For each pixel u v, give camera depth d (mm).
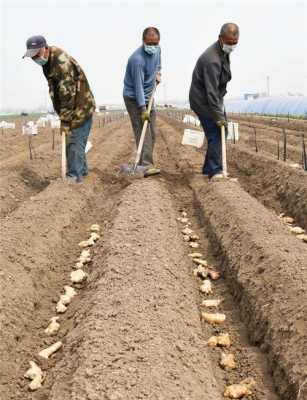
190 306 4406
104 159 12445
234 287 4977
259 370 3727
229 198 6988
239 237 5617
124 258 4969
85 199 8164
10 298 4461
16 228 5930
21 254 5363
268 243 5133
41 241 5910
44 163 11422
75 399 2961
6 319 4172
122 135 20734
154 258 4996
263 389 3527
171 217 6945
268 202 8414
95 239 6504
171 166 11789
